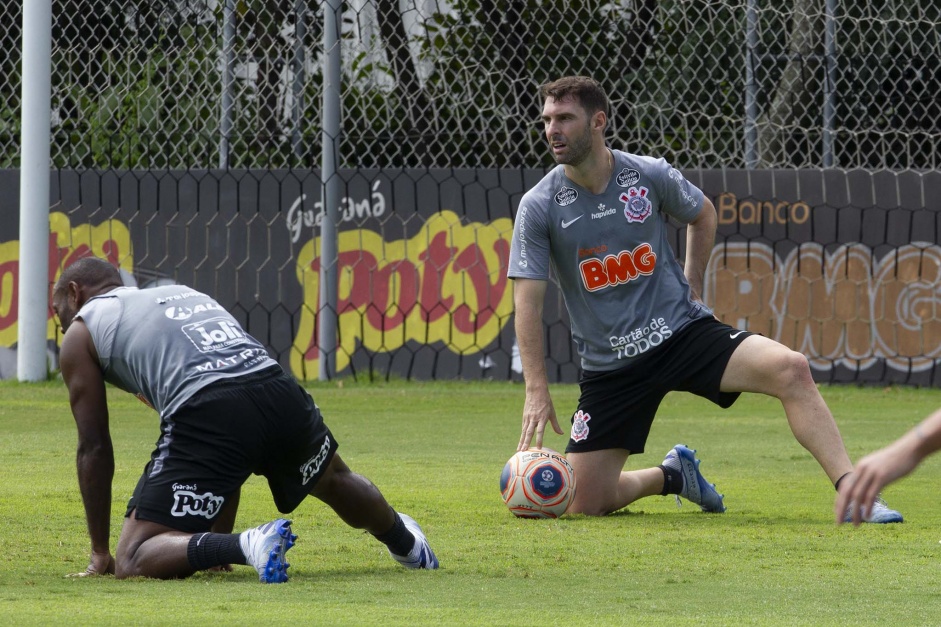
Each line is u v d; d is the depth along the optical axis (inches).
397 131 1299.2
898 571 431.2
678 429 1010.1
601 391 617.0
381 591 384.2
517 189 1266.0
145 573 406.3
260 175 1289.4
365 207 1278.3
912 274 1237.7
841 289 1246.9
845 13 1264.8
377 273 1280.8
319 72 1318.9
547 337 1267.2
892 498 654.5
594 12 1321.4
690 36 1327.5
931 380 1239.5
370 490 441.7
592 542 503.2
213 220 1294.3
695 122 1332.4
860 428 991.0
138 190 1302.9
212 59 1334.9
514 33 1296.8
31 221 1242.0
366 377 1280.8
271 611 343.0
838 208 1245.1
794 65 1293.1
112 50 1334.9
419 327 1279.5
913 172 1235.9
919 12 1285.7
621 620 335.0
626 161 624.1
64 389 1218.6
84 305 445.4
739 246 1254.9
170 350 429.1
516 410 1112.2
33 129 1231.5
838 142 1310.3
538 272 617.6
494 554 470.9
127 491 652.7
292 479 439.5
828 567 440.1
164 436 422.6
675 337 614.2
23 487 661.9
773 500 655.1
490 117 1326.3
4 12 1390.3
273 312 1288.1
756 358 593.6
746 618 341.1
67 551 469.1
